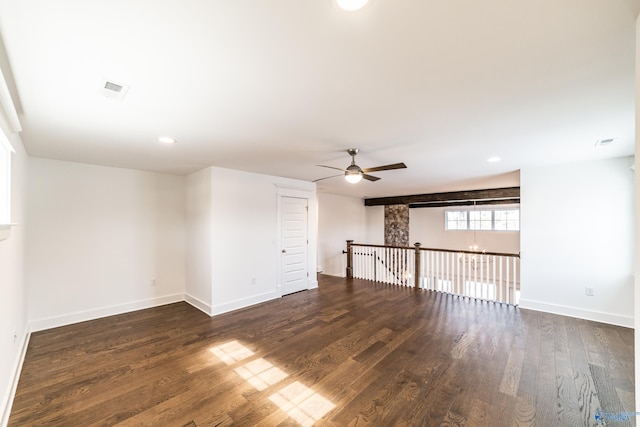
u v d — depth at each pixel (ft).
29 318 11.43
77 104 6.47
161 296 15.37
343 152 11.02
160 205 15.42
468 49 4.50
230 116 7.31
